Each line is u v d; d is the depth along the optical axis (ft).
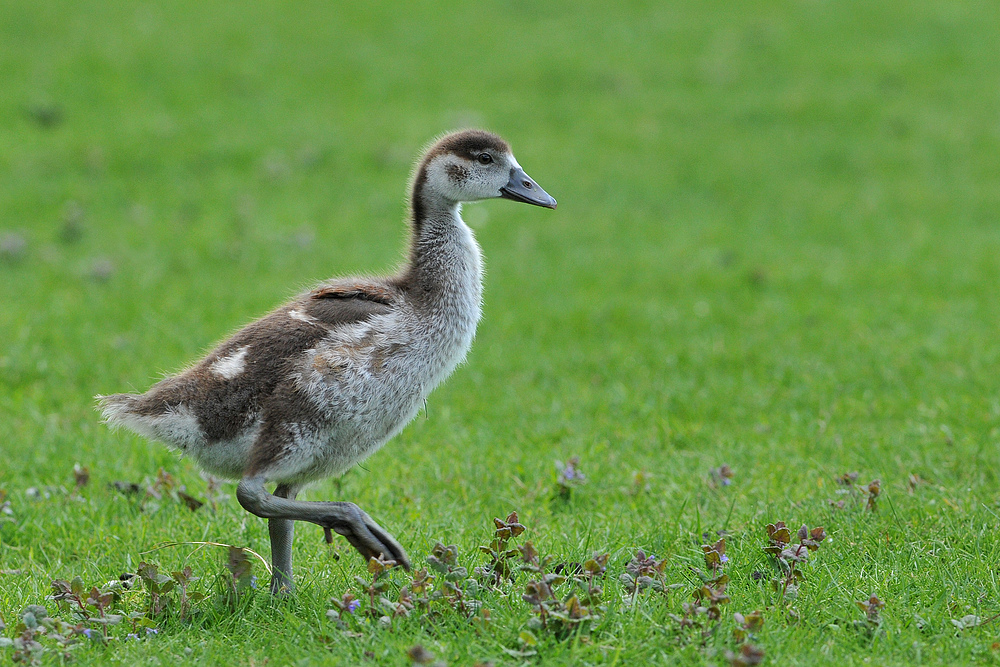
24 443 36.65
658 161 84.74
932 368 43.68
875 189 79.71
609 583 25.12
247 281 59.00
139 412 24.63
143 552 28.35
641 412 39.96
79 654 22.45
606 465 34.94
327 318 25.38
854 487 30.91
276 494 26.03
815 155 86.58
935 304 54.19
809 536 26.11
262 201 74.28
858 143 88.89
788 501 30.91
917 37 113.39
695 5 123.65
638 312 54.49
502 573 24.85
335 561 28.14
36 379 43.86
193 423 24.50
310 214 71.87
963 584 25.40
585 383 44.62
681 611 23.48
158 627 23.79
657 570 24.30
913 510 29.68
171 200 73.82
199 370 25.20
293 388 24.30
